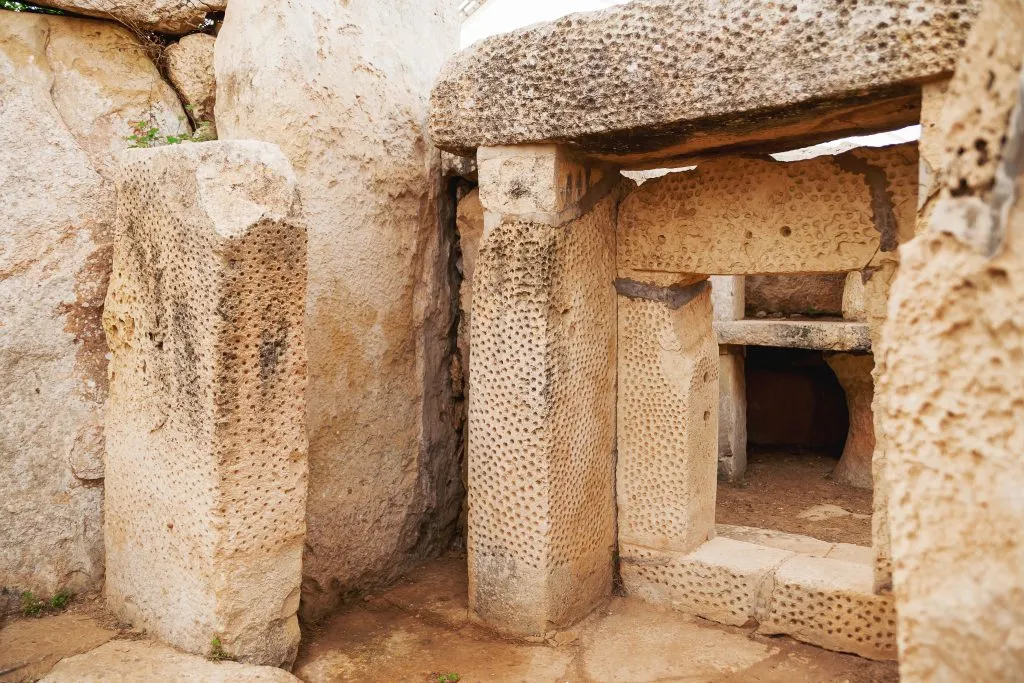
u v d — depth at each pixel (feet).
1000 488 4.00
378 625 10.86
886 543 9.50
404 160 11.84
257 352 8.21
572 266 10.11
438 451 13.03
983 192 4.14
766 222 9.89
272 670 8.36
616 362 11.30
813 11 7.33
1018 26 3.96
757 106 7.72
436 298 12.73
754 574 10.52
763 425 21.52
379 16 11.64
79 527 10.16
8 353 9.59
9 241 9.61
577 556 10.63
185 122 11.47
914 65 6.93
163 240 8.45
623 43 8.35
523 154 9.68
